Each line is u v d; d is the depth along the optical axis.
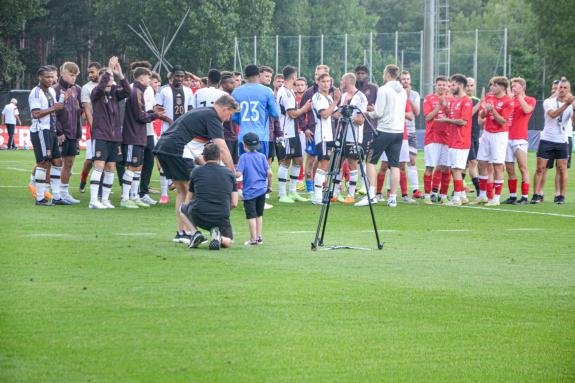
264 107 21.25
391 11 153.62
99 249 15.27
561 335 10.05
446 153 24.72
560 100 25.05
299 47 70.19
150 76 24.55
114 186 28.27
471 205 24.53
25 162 40.81
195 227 15.72
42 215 20.16
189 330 9.97
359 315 10.80
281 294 11.80
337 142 15.91
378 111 23.38
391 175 23.72
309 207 23.22
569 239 17.61
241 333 9.89
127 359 8.90
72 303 11.10
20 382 8.19
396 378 8.53
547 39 95.94
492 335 10.02
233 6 93.88
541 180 25.62
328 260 14.60
